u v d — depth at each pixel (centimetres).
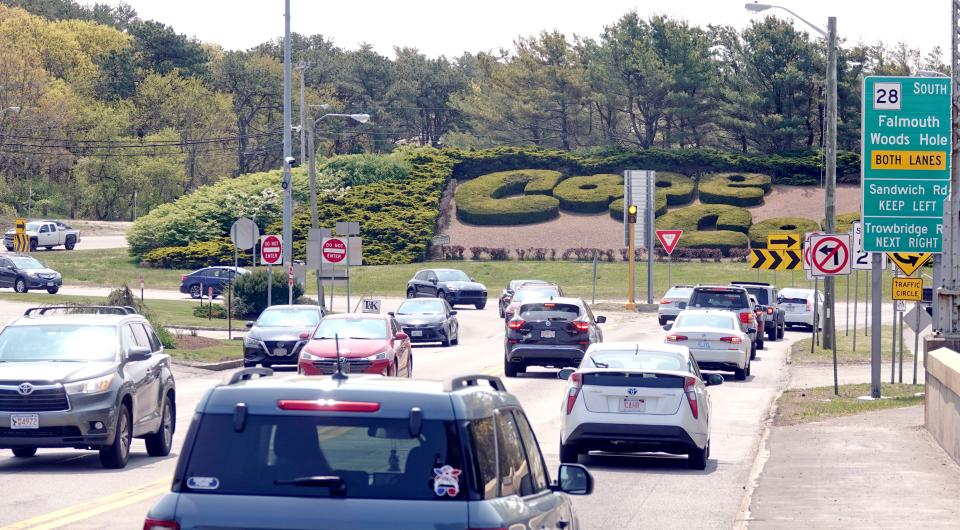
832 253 4934
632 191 12025
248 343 5806
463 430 1045
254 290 9212
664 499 2641
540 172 17762
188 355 6128
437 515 1013
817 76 19538
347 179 17525
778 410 4262
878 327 4578
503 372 5803
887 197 4409
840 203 16912
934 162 4384
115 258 15662
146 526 1037
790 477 2784
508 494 1116
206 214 16012
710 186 16950
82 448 2934
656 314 11050
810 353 7006
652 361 3222
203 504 1032
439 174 17738
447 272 11725
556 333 5503
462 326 9581
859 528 2166
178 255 15050
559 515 1260
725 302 6900
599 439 3077
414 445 1040
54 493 2583
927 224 4394
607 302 12331
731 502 2602
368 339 4922
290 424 1053
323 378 1152
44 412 2852
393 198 16825
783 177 17575
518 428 1230
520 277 14575
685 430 3056
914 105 4384
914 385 4978
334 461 1041
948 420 3125
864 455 3122
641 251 15512
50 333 3119
